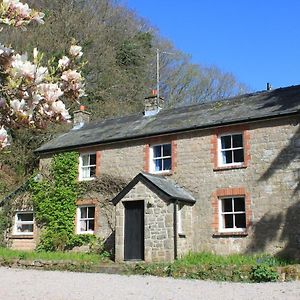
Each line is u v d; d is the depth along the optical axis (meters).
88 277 13.33
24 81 3.41
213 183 17.70
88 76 37.28
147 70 43.38
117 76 39.28
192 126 18.41
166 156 19.23
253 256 15.68
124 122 22.73
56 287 11.23
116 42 43.50
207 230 17.38
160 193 16.88
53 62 4.30
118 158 20.36
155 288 10.94
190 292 10.26
